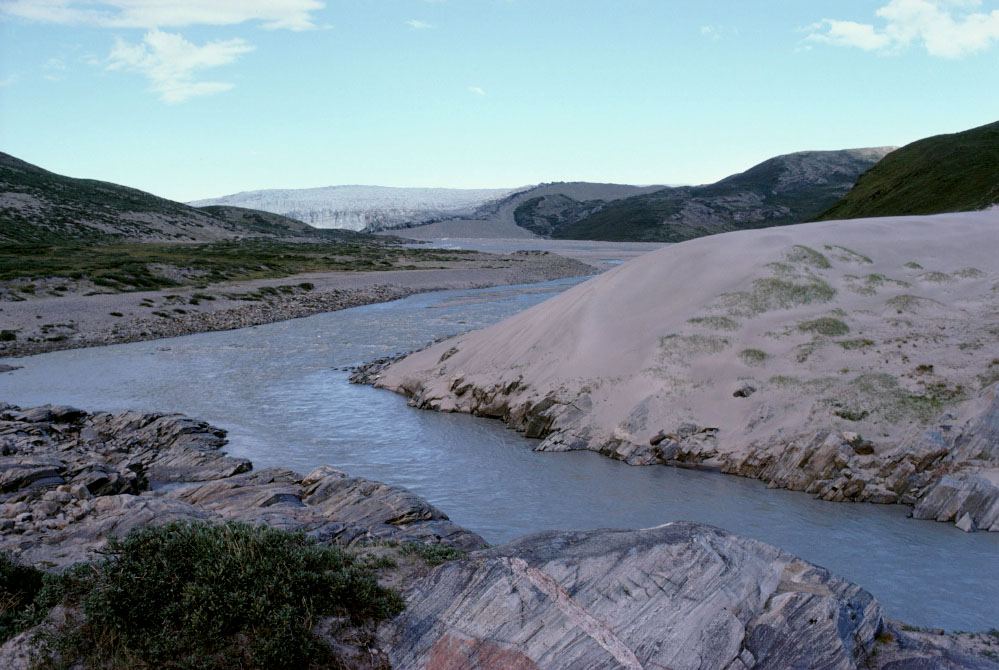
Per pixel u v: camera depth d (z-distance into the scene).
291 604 10.41
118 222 152.50
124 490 22.98
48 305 62.28
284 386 39.38
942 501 19.83
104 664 9.95
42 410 31.16
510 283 102.50
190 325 62.53
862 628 10.71
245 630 10.15
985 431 21.31
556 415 28.64
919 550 17.81
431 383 35.78
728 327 29.70
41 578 12.59
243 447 28.47
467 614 10.34
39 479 22.20
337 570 11.36
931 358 25.39
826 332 28.22
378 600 10.87
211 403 35.81
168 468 25.52
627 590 10.10
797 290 30.98
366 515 18.14
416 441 28.72
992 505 19.31
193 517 16.67
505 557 10.62
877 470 21.78
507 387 31.86
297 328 61.50
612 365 30.22
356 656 10.05
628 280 35.25
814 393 25.16
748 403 25.95
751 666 9.84
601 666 9.70
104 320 61.31
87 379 42.41
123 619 10.21
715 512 20.67
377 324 62.44
